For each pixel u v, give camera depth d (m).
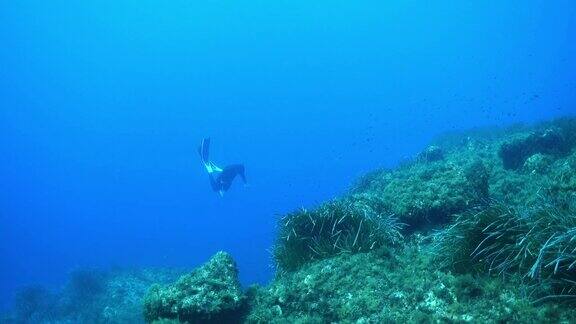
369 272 7.10
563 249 5.16
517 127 23.52
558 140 13.12
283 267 8.45
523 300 5.29
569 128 14.91
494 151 16.22
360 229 8.12
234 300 7.37
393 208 9.43
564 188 8.56
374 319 6.11
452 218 8.75
